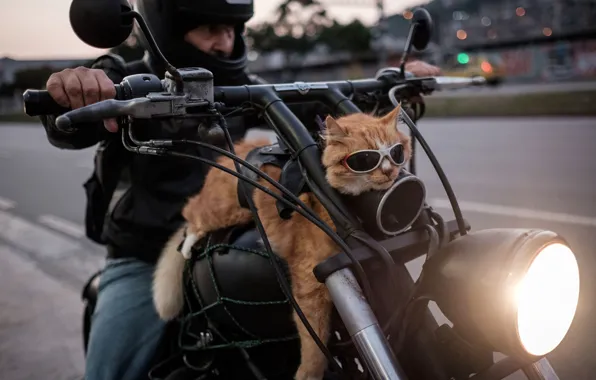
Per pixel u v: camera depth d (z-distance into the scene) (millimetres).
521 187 6586
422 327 1296
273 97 1487
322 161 1313
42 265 5281
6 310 4234
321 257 1313
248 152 1631
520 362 1229
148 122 1918
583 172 7137
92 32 1188
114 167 1988
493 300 1038
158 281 1782
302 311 1354
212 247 1558
